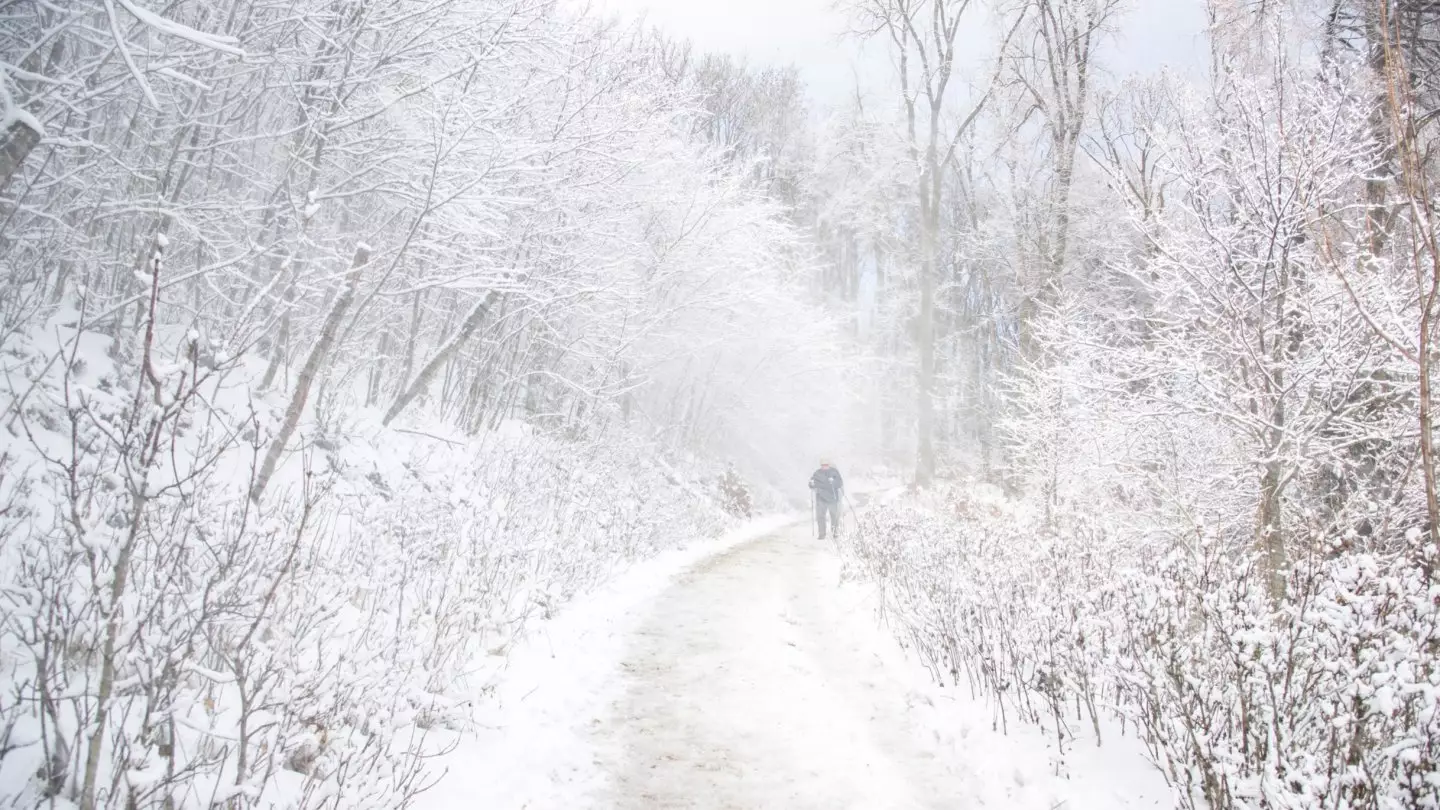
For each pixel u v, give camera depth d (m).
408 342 9.55
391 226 8.52
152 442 2.48
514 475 8.98
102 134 6.24
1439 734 2.52
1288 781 2.64
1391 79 3.27
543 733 4.15
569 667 5.28
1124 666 3.53
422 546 5.38
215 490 4.62
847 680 5.43
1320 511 6.61
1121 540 7.51
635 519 10.67
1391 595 2.94
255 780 2.90
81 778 2.54
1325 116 5.67
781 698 5.00
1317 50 7.58
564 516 9.12
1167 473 7.81
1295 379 5.75
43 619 3.02
